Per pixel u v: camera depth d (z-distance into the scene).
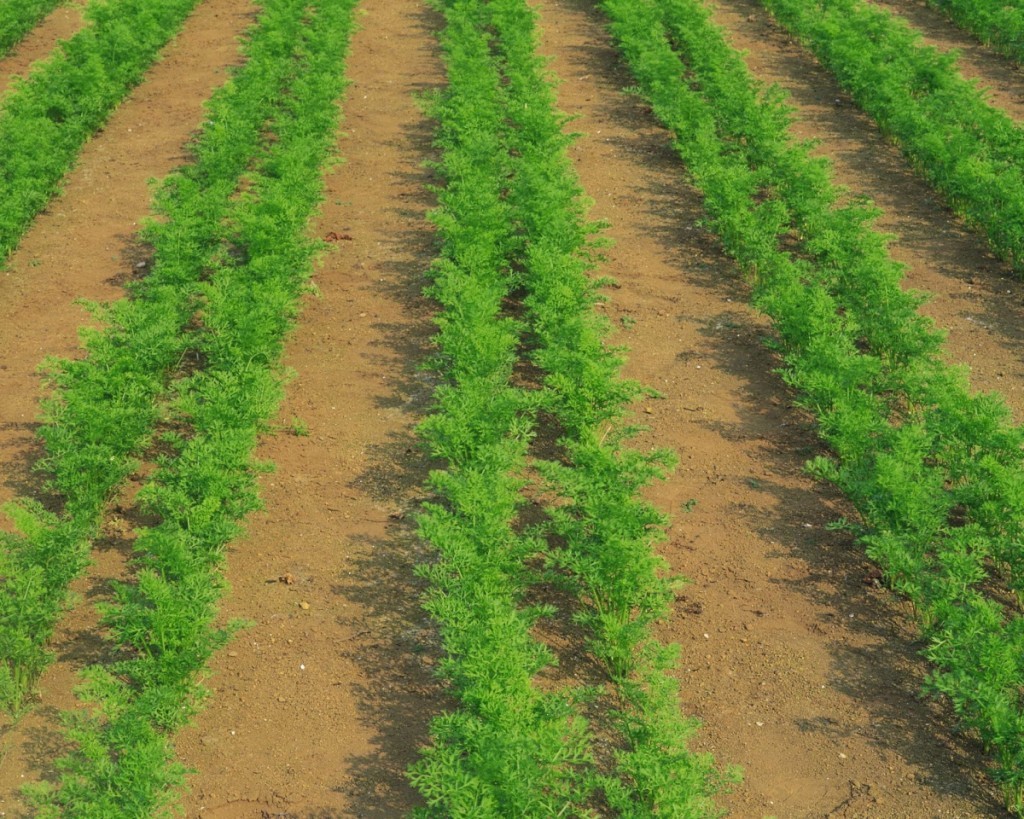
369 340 15.63
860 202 17.80
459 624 9.72
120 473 12.02
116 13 26.16
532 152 19.16
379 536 11.91
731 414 13.97
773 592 11.15
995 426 12.12
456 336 14.00
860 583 11.23
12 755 9.38
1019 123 21.86
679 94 21.78
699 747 9.48
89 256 17.94
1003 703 8.95
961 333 15.63
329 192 20.03
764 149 19.48
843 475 11.88
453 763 8.39
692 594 11.13
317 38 24.39
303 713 9.79
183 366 14.96
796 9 26.47
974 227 18.39
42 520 11.05
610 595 10.41
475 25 27.03
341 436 13.57
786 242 18.09
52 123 20.44
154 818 8.27
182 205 17.17
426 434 12.41
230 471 11.66
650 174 20.70
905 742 9.49
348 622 10.78
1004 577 11.24
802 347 14.55
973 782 9.12
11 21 26.61
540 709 9.01
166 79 25.41
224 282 15.05
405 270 17.47
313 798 9.00
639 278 17.22
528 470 12.88
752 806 8.95
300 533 11.95
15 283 17.19
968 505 11.70
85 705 9.87
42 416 12.57
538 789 8.27
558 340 13.98
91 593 11.09
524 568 10.87
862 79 22.69
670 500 12.47
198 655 9.60
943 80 22.19
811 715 9.77
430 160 21.19
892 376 13.67
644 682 9.67
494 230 16.58
